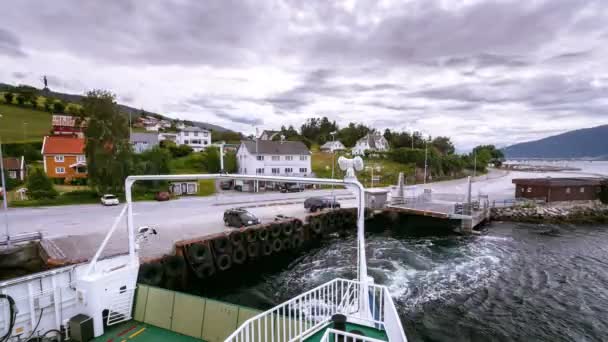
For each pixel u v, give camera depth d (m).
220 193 41.53
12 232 19.16
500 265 18.89
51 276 8.41
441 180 68.38
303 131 131.75
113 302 8.53
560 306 13.77
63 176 42.47
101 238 17.72
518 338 11.49
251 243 19.52
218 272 17.45
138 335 8.07
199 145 77.12
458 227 27.30
